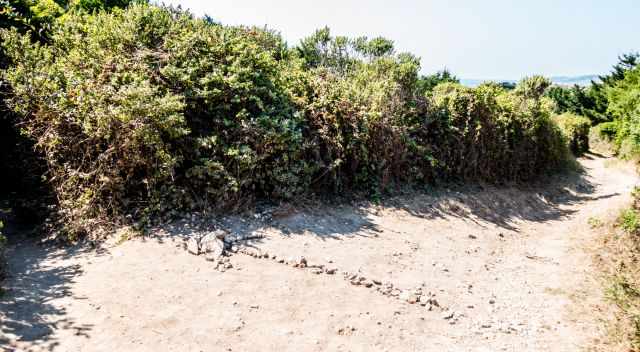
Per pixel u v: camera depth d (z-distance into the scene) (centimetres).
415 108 955
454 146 1030
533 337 457
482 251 717
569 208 1185
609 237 823
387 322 435
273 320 399
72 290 396
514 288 587
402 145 875
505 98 1315
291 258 510
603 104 3334
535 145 1437
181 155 574
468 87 1086
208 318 385
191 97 605
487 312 505
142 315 373
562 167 1750
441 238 720
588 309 527
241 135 620
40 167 547
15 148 572
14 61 613
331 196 748
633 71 2506
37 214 533
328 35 1543
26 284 398
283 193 657
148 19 652
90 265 445
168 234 516
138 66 599
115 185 526
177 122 557
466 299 529
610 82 3309
